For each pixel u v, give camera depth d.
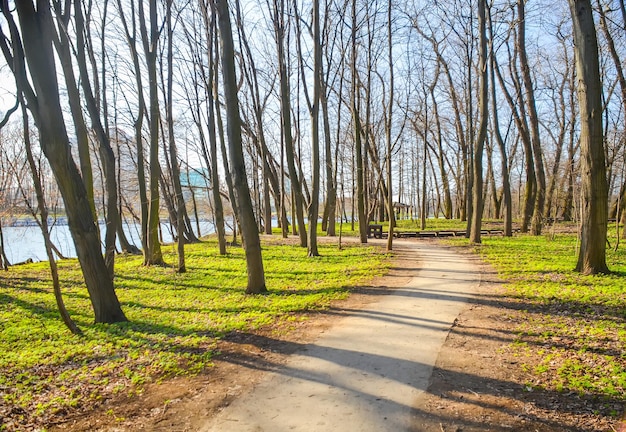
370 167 35.78
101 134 11.48
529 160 23.95
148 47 14.62
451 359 5.88
